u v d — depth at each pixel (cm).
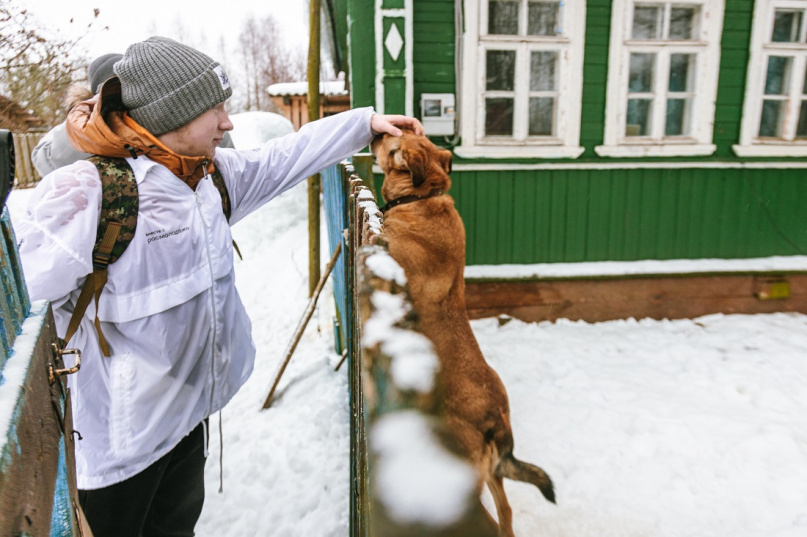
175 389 167
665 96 498
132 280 156
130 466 160
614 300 518
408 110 465
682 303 528
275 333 512
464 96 473
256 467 308
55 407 104
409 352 42
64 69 529
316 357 450
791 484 290
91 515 162
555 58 491
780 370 417
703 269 518
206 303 173
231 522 269
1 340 82
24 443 72
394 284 62
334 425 346
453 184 492
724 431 338
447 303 283
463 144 482
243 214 208
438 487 33
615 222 516
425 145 302
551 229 510
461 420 237
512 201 500
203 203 174
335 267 435
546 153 490
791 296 539
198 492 201
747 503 279
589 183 505
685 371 421
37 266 140
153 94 157
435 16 465
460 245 296
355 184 198
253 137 934
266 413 369
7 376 78
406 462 35
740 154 511
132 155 157
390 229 286
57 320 159
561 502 283
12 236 103
